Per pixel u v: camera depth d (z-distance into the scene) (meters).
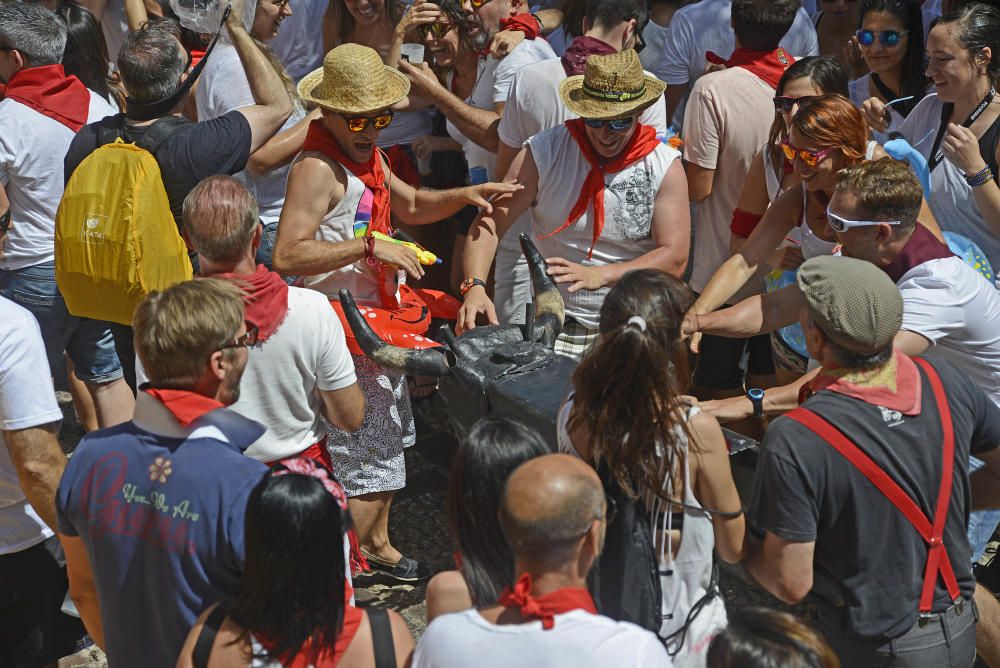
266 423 3.38
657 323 2.53
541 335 3.49
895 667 2.83
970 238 4.34
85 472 2.59
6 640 3.51
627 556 2.58
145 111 4.07
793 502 2.66
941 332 3.27
